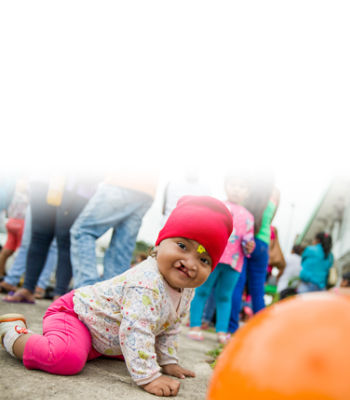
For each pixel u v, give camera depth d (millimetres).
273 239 5582
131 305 1619
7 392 1203
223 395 850
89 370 1669
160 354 1869
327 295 934
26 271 3369
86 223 2881
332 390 730
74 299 1782
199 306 3299
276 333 831
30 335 1528
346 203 13930
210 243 1673
